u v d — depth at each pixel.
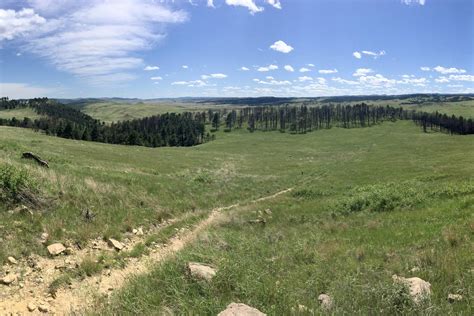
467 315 6.11
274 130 189.12
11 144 34.34
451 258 8.98
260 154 94.50
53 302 8.86
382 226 15.07
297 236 14.71
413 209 18.17
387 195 21.03
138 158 57.84
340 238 13.80
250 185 37.78
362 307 6.46
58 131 125.81
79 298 9.04
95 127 133.75
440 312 6.11
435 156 63.31
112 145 82.06
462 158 52.34
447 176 31.08
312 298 7.50
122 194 19.34
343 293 7.21
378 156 74.50
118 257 12.14
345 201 22.06
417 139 114.19
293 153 96.31
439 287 7.42
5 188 13.70
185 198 24.14
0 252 10.55
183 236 16.09
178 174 42.78
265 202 27.58
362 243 12.55
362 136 139.38
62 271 10.55
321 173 51.72
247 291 7.66
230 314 5.99
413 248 10.85
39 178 16.36
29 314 8.23
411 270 8.74
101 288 9.69
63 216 14.27
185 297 7.52
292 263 10.72
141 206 19.09
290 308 6.79
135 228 15.88
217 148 116.94
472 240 10.41
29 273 10.09
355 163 63.22
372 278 8.26
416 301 6.43
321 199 27.45
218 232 15.54
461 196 18.72
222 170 54.25
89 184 18.53
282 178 46.12
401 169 45.66
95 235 13.79
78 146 62.25
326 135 153.88
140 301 7.71
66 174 19.52
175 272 8.90
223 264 8.80
